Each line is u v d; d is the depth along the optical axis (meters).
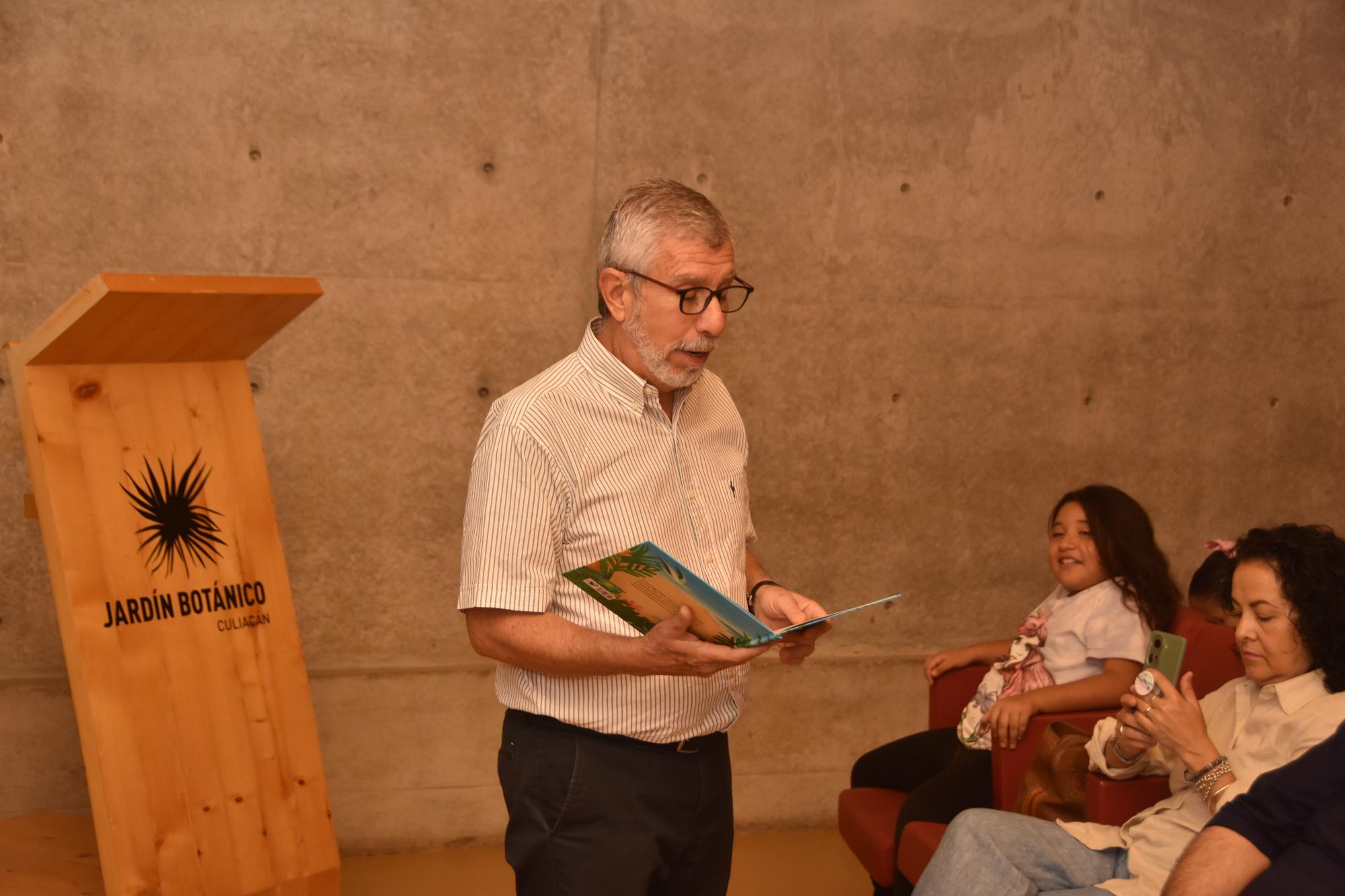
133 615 2.14
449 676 3.41
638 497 1.74
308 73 3.20
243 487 2.35
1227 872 1.58
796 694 3.65
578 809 1.71
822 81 3.48
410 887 3.22
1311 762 1.60
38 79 3.05
